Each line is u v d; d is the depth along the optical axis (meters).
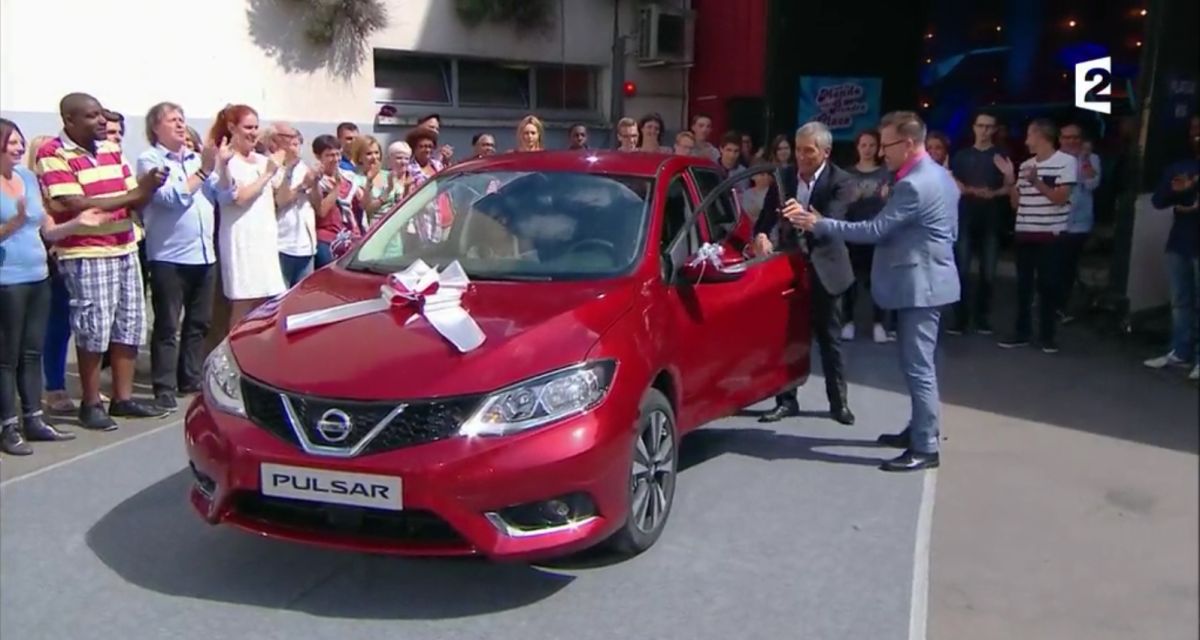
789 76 12.50
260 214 6.30
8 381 5.31
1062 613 3.48
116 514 4.59
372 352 3.68
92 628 3.62
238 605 3.77
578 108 12.65
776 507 4.64
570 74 12.52
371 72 10.34
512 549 3.47
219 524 3.77
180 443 5.55
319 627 3.61
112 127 6.16
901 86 13.76
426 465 3.39
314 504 3.51
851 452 5.41
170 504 4.71
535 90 12.18
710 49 12.83
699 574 3.99
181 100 8.83
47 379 6.10
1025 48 13.24
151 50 8.58
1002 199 8.31
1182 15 8.16
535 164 5.04
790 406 6.02
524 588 3.88
